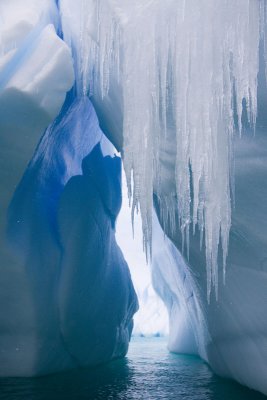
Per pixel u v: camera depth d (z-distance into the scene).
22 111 8.05
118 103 7.97
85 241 11.16
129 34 6.42
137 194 6.35
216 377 9.41
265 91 5.45
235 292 7.17
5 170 8.32
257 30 5.12
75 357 10.78
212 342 9.09
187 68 5.58
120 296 13.21
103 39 7.19
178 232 8.25
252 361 6.96
